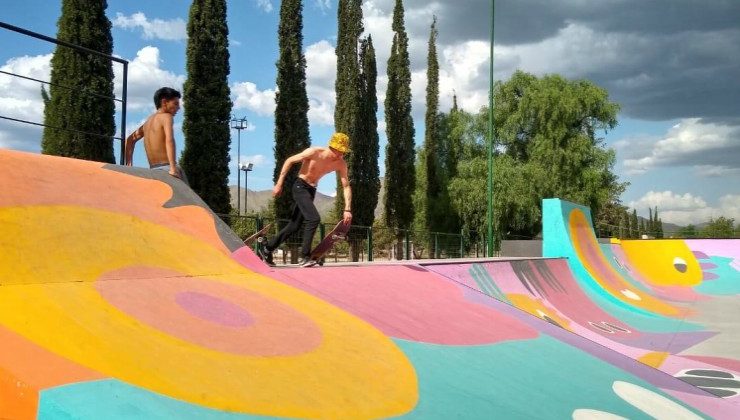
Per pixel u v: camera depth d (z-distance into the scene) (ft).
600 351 22.95
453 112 115.85
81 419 7.79
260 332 13.20
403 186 92.63
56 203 14.49
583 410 15.52
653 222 265.13
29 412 7.96
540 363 18.69
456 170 111.45
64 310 10.99
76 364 9.12
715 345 40.01
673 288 71.15
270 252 23.13
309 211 22.61
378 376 13.19
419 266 26.13
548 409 14.69
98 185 16.37
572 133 108.17
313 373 12.08
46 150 42.88
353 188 79.25
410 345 16.03
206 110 51.83
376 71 85.35
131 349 10.32
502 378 16.05
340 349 13.87
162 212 17.24
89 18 44.21
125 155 21.67
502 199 97.30
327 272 20.13
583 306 45.91
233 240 18.48
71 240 13.64
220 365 10.97
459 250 83.56
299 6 65.31
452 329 19.19
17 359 8.69
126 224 15.55
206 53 52.37
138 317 11.81
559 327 25.07
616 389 18.37
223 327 12.78
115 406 8.35
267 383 10.92
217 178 51.78
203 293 14.37
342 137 22.68
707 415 18.84
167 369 10.05
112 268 13.62
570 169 106.11
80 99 43.06
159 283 13.93
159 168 19.74
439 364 15.46
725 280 74.74
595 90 109.19
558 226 55.62
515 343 20.08
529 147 111.34
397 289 21.43
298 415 10.18
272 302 15.51
